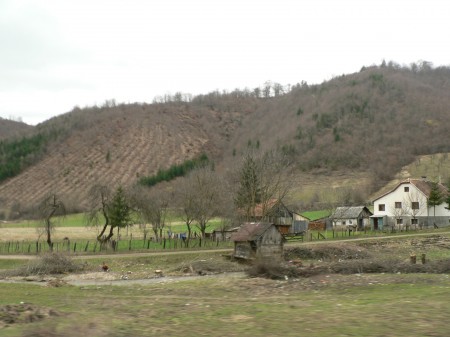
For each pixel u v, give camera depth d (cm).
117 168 18488
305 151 16400
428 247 6091
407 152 15275
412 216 8944
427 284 2594
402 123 17238
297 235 7425
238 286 2869
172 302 2116
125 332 1356
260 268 3556
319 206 11831
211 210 7331
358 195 12238
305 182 14112
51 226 6475
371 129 17125
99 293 2773
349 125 17662
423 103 18612
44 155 19500
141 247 6406
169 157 19925
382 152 15462
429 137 16062
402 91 19925
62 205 6662
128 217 6844
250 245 5222
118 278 4172
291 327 1374
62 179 17362
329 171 15062
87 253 5747
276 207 8075
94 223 7131
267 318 1535
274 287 2762
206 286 2962
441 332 1243
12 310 1714
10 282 3844
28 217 11338
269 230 5381
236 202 7569
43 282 3831
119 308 1888
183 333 1339
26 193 16188
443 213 8838
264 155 8612
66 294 2653
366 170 14700
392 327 1316
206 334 1322
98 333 1324
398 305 1700
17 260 5247
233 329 1380
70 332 1328
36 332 1323
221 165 16000
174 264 5056
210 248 6259
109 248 6109
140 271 4609
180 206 7900
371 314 1523
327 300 2050
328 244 5884
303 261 5116
